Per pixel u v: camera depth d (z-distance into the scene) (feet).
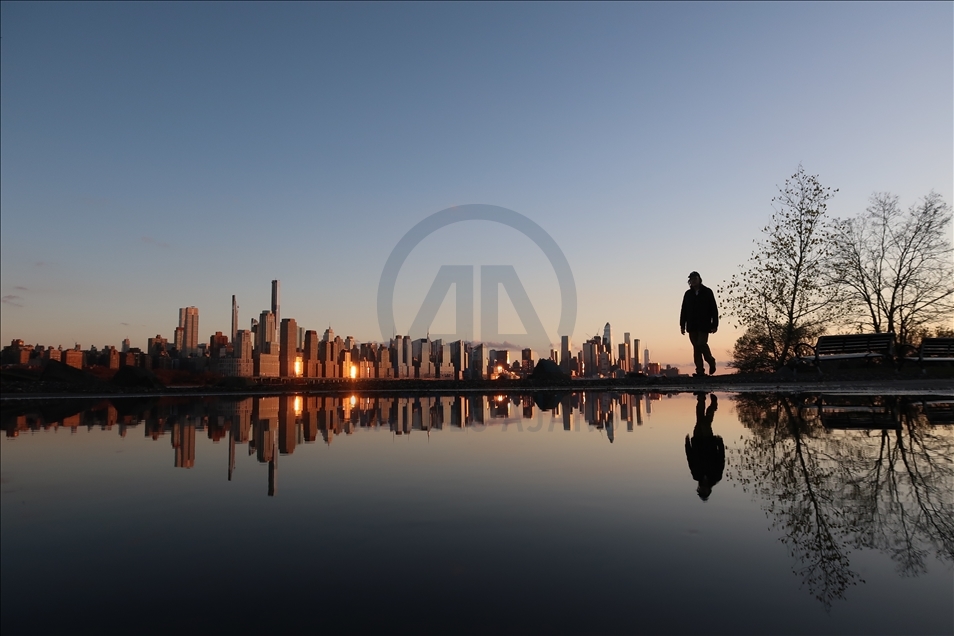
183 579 5.30
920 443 12.41
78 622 4.42
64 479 9.87
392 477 9.80
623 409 23.22
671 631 4.24
